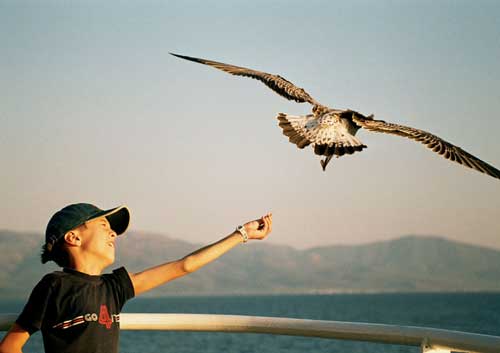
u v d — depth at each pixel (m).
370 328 4.06
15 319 4.56
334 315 147.75
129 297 4.52
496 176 4.64
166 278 4.55
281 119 5.37
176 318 4.73
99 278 4.48
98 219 4.57
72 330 4.32
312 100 5.70
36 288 4.38
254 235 4.62
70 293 4.36
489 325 93.38
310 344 42.41
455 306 193.75
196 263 4.54
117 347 4.48
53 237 4.47
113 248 4.62
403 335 3.91
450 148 4.95
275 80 6.04
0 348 4.28
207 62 6.34
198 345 47.56
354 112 5.34
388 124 5.16
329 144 5.18
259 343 45.91
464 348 3.60
